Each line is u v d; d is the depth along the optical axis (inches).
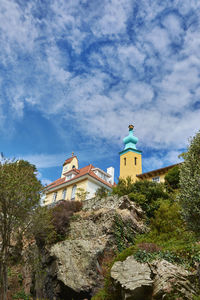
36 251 745.0
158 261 452.1
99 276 589.9
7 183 598.9
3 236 586.9
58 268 634.8
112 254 644.1
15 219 613.6
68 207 865.5
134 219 755.4
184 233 585.6
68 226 790.5
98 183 1259.8
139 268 450.6
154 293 401.4
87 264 614.5
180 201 516.7
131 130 1643.7
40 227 687.7
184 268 432.1
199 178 487.2
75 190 1250.6
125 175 1417.3
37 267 687.1
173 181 934.4
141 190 873.5
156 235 676.7
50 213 741.9
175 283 399.9
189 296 384.8
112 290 476.4
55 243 743.1
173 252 472.4
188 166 534.9
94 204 852.6
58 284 617.9
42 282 668.7
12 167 651.5
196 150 549.3
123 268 466.9
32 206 661.3
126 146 1574.8
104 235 689.0
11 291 695.1
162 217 713.0
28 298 669.9
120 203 783.1
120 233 691.4
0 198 597.6
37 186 679.1
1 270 558.6
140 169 1456.7
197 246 474.3
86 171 1331.2
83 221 781.3
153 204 807.7
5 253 571.2
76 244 677.9
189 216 486.3
